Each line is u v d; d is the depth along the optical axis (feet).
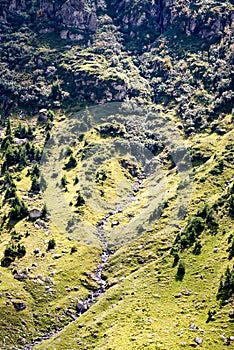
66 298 400.26
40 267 427.33
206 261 392.68
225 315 329.93
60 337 358.64
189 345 310.24
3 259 429.38
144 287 388.98
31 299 394.32
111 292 397.39
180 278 384.68
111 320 360.48
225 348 304.50
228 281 353.92
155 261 419.74
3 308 377.09
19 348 355.36
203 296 356.18
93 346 339.36
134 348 315.37
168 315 346.74
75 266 433.07
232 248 388.16
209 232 425.69
